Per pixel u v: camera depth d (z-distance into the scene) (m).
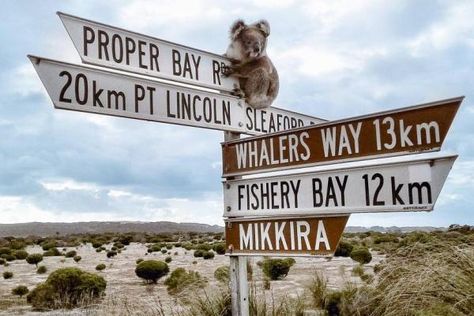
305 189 2.14
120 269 19.97
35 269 21.33
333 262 15.12
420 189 1.78
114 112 2.14
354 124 2.00
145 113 2.23
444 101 1.73
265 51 2.65
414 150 1.81
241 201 2.41
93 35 2.13
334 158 2.06
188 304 3.46
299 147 2.19
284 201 2.22
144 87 2.25
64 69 2.02
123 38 2.22
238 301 2.43
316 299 4.36
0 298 11.58
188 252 31.03
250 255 2.35
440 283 2.17
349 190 1.98
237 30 2.61
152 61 2.31
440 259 2.30
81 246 44.66
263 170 2.32
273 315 3.06
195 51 2.48
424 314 2.06
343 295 3.57
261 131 2.70
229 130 2.53
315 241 2.09
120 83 2.17
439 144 1.75
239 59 2.60
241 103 2.61
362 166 1.95
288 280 10.29
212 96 2.49
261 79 2.62
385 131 1.90
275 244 2.24
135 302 3.98
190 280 4.56
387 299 2.40
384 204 1.87
